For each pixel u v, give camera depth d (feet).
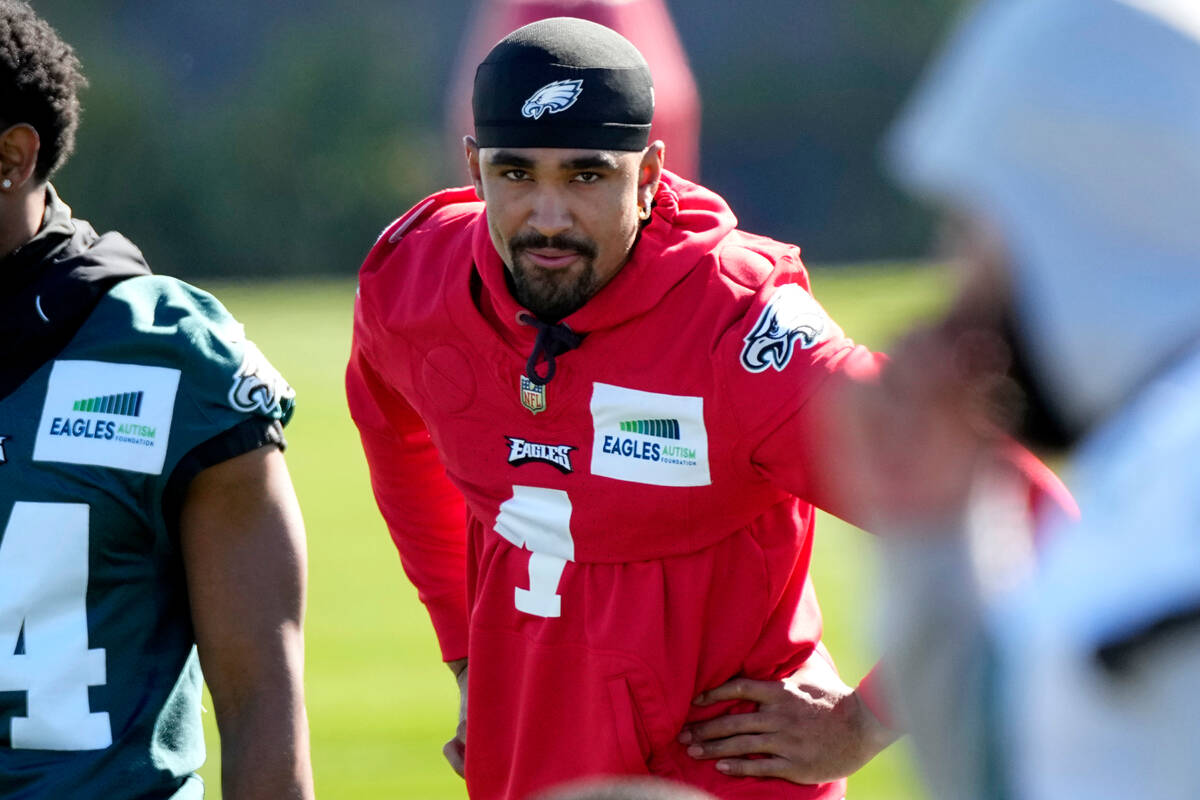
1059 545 14.02
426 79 508.53
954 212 13.98
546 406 32.91
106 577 27.73
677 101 43.06
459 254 34.50
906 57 508.94
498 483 34.09
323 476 147.02
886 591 15.15
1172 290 13.08
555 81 30.50
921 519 14.84
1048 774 13.37
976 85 13.60
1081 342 13.37
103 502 27.43
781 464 31.14
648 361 31.86
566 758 33.88
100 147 447.83
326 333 237.66
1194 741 12.41
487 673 34.96
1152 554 12.64
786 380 30.50
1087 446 13.73
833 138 506.07
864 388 15.23
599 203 30.96
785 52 521.65
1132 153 12.89
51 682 27.22
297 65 487.61
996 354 13.94
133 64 482.69
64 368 27.68
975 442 14.62
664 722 32.86
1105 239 13.17
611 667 32.73
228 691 28.50
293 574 28.73
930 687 14.71
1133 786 12.72
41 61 27.27
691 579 32.63
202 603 28.37
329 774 66.33
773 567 33.12
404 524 39.09
